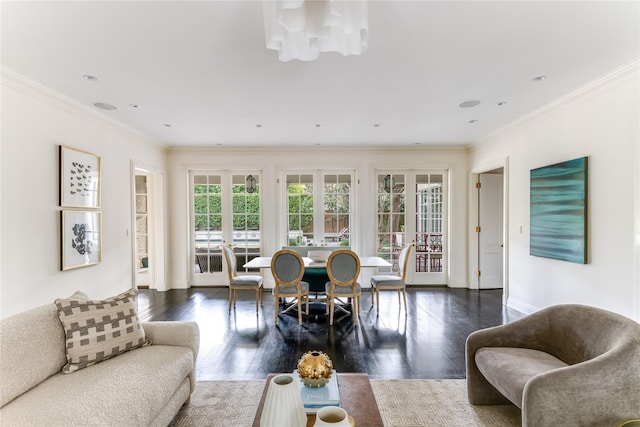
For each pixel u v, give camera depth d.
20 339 1.63
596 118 3.02
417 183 5.98
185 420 2.09
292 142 5.44
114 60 2.54
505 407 2.22
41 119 3.01
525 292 4.17
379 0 1.84
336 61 2.59
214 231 5.99
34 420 1.37
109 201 4.05
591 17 2.01
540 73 2.82
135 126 4.40
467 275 5.84
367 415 1.43
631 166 2.68
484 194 5.73
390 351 3.12
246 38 2.24
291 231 6.00
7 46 2.31
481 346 2.23
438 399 2.32
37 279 2.95
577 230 3.19
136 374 1.75
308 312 4.28
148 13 1.95
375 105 3.63
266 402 1.28
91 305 2.00
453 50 2.43
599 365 1.63
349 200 6.01
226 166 5.84
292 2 1.28
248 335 3.55
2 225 2.63
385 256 5.98
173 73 2.78
